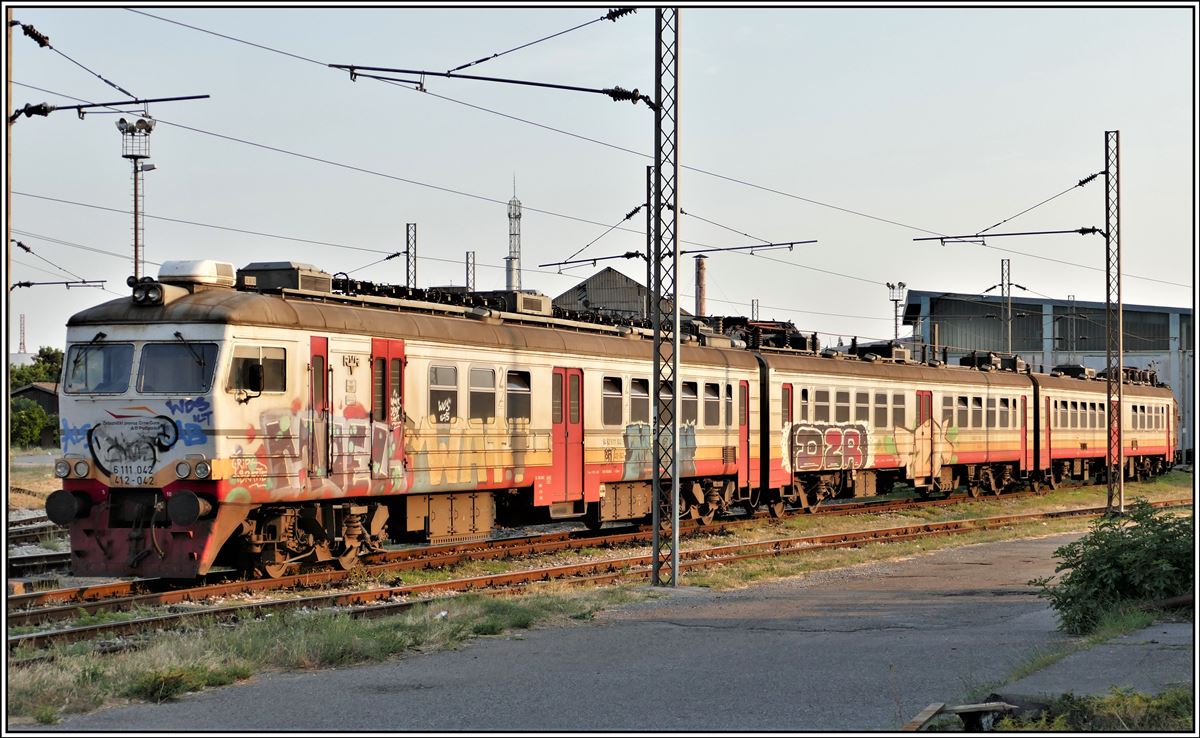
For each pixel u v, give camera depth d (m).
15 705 9.75
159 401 16.45
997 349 70.44
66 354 17.02
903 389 35.00
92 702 10.09
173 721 9.48
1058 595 14.58
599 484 23.92
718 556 23.06
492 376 21.27
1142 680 10.21
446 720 9.52
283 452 17.22
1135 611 13.79
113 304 17.11
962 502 38.19
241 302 16.88
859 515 32.53
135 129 42.22
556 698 10.38
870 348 36.59
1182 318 68.44
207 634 12.91
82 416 16.75
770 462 29.28
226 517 16.55
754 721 9.40
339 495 18.16
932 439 36.41
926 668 11.62
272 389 17.08
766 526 28.88
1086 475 47.91
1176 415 58.09
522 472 21.92
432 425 19.92
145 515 16.53
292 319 17.44
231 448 16.44
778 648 13.11
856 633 14.28
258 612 14.91
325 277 19.02
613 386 24.38
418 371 19.66
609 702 10.20
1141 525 14.83
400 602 15.88
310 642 12.47
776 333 32.94
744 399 28.44
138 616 14.30
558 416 22.88
